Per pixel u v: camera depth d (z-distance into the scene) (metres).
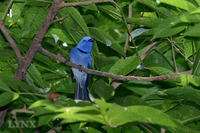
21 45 10.27
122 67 10.01
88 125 11.33
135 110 5.84
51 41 12.03
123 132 9.73
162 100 10.66
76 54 12.05
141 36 12.22
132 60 10.02
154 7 10.01
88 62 12.35
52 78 12.64
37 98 8.68
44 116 8.45
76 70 11.63
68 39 11.20
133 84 11.95
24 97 9.45
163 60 11.91
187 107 9.92
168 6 9.97
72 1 9.88
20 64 9.48
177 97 9.45
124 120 5.98
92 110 5.90
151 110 5.76
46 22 9.09
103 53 14.19
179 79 8.80
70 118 6.27
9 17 10.75
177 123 5.73
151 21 10.26
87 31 9.53
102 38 9.82
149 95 9.80
